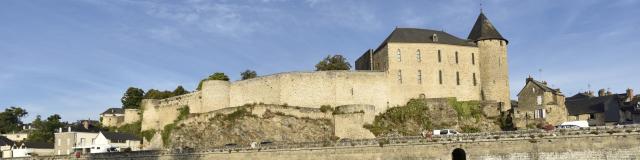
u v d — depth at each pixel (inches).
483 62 3415.4
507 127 3073.3
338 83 3216.0
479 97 3376.0
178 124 3363.7
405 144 2156.7
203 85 3444.9
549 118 3026.6
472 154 2075.5
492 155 2050.9
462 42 3437.5
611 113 3312.0
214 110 3361.2
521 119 3038.9
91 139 4018.2
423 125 3078.2
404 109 3164.4
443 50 3373.5
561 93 3201.3
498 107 3211.1
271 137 3038.9
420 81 3312.0
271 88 3284.9
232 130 3127.5
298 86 3235.7
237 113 3235.7
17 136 4899.1
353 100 3203.7
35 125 4881.9
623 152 1887.3
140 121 3909.9
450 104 3171.8
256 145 2405.3
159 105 3686.0
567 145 1967.3
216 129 3179.1
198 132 3225.9
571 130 1968.5
